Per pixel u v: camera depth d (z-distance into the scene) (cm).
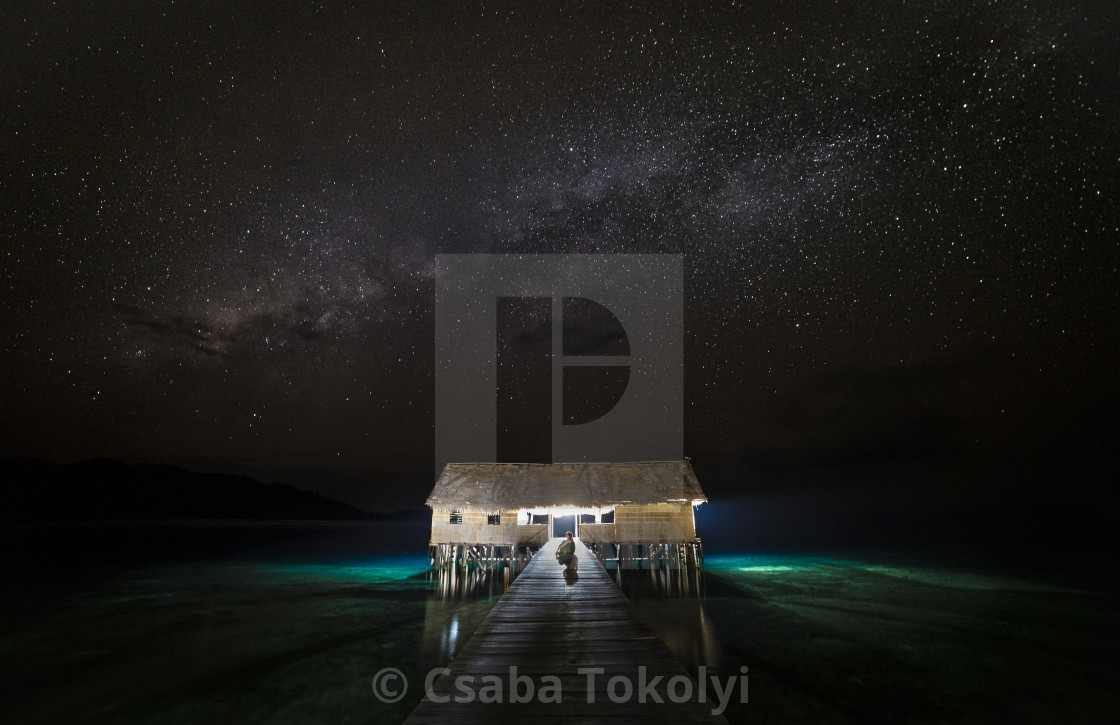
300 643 1617
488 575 2836
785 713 1079
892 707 1112
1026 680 1262
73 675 1334
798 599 2314
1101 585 2819
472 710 568
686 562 2788
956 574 3312
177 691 1218
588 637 882
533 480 2884
